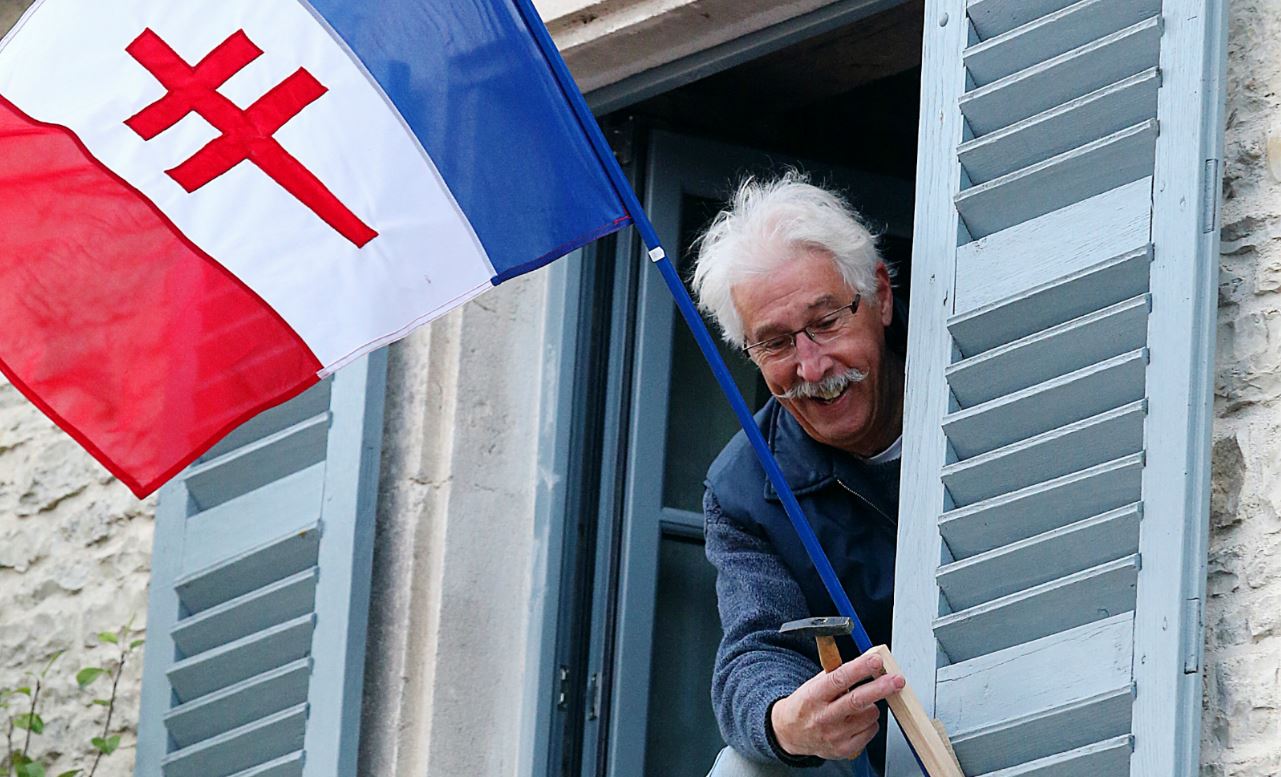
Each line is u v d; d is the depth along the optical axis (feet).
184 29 19.69
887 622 19.93
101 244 19.49
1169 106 17.04
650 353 24.39
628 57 23.63
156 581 24.35
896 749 17.13
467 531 23.45
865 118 27.07
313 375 19.10
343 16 19.42
